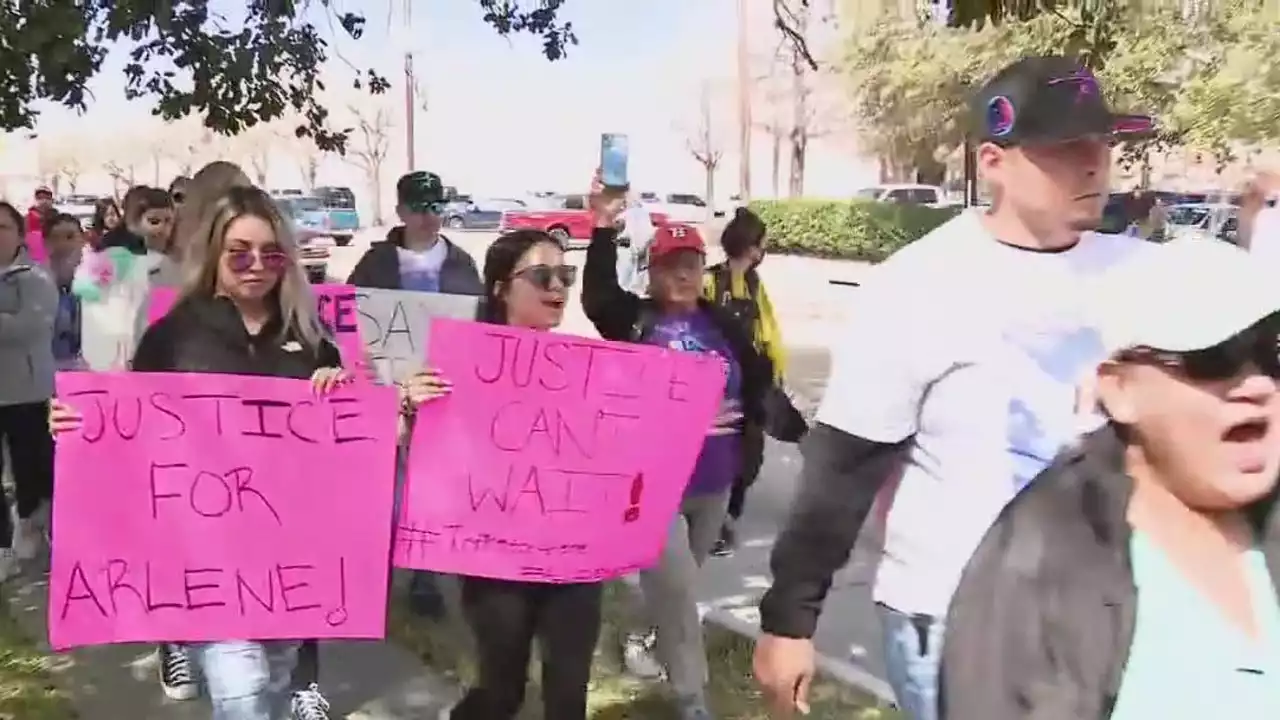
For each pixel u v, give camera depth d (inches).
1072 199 78.3
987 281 80.4
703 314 155.3
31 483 219.5
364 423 120.3
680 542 137.9
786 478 218.2
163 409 116.3
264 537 118.9
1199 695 62.5
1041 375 76.7
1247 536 62.7
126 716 151.6
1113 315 70.1
